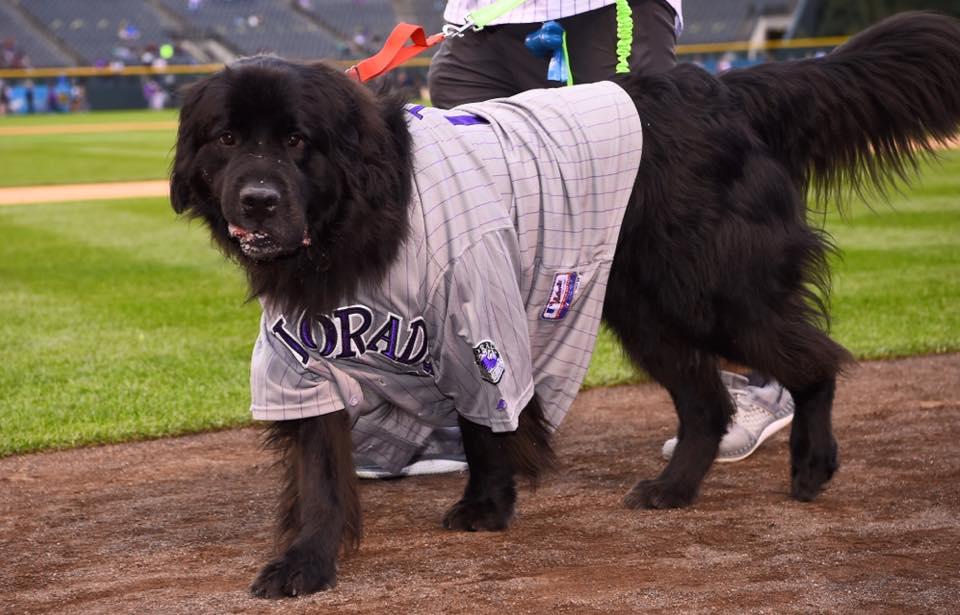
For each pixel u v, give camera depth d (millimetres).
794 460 5219
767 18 57594
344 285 4195
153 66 59875
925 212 16219
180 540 4848
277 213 3949
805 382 5113
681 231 4824
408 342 4383
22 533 4961
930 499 5125
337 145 4117
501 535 4812
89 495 5547
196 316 9883
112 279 11867
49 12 61844
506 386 4426
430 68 6293
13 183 24016
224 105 4070
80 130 42875
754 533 4738
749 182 4941
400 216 4211
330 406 4332
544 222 4602
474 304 4281
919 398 7102
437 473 5922
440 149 4418
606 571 4301
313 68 4207
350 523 4387
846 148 5379
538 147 4648
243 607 4012
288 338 4293
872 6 50062
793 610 3850
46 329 9359
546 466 4969
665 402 7332
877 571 4223
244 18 63969
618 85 5020
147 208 19016
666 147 4848
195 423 6785
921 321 9203
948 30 5352
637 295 4992
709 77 5098
